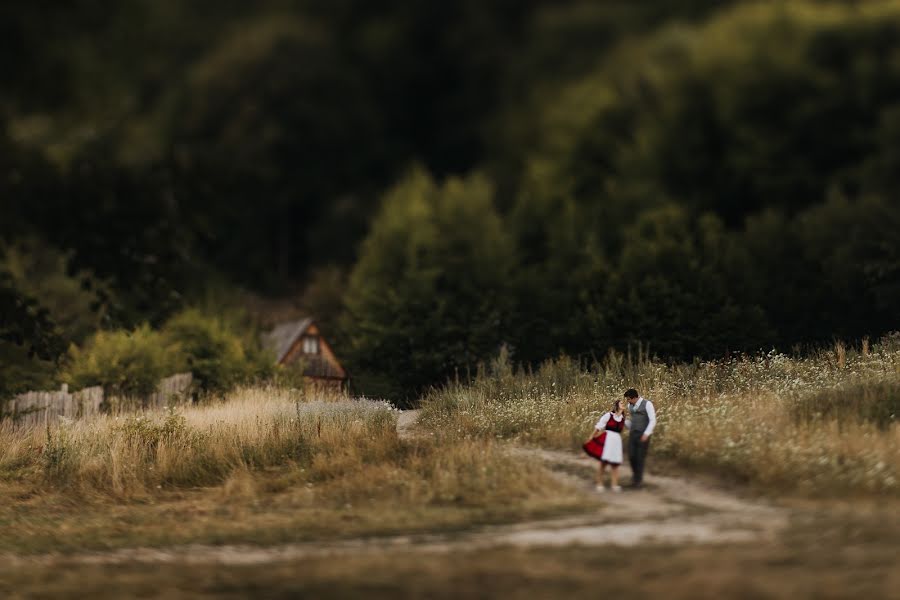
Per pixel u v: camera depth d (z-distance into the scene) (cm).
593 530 4409
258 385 12925
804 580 3188
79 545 5047
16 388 10881
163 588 3666
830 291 14312
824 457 5409
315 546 4578
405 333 14588
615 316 13912
